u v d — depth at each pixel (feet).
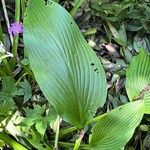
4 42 1.59
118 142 1.29
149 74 1.45
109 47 1.71
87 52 1.36
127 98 1.61
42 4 1.34
